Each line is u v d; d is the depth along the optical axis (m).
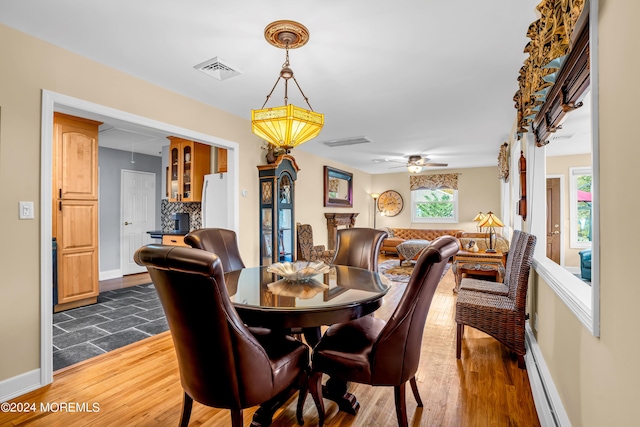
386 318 3.53
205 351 1.39
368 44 2.26
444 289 4.75
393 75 2.78
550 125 2.14
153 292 4.65
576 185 6.00
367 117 3.97
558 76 1.68
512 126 4.33
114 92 2.63
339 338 1.84
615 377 1.05
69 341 2.88
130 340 2.91
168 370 2.37
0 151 2.01
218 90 3.10
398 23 2.01
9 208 2.04
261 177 4.18
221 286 1.30
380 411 1.92
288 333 2.09
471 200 8.42
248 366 1.42
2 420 1.81
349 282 2.18
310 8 1.85
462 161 7.30
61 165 3.78
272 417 1.85
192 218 5.75
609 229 1.09
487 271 4.32
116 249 5.83
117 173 5.89
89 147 4.04
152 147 5.78
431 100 3.40
